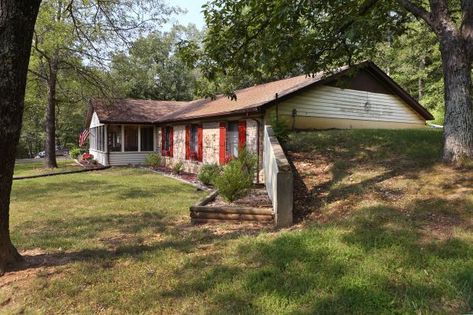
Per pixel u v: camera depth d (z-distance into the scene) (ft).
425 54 74.54
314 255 12.64
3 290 11.84
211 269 12.57
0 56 11.84
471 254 11.70
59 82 65.26
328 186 21.44
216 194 25.84
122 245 16.80
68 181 44.65
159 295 11.03
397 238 13.28
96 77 59.62
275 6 25.17
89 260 14.42
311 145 32.01
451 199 16.35
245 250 14.07
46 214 24.82
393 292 10.05
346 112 45.60
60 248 16.58
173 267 13.14
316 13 27.63
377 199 17.88
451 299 9.57
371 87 48.29
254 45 26.71
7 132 12.41
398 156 25.26
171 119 59.06
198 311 10.02
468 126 20.15
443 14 20.34
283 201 17.40
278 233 16.02
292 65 30.01
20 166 75.72
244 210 19.62
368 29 27.04
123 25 46.19
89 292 11.45
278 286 10.91
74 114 116.26
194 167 53.57
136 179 46.47
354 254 12.41
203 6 26.40
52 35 49.21
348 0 27.61
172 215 23.75
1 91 12.02
